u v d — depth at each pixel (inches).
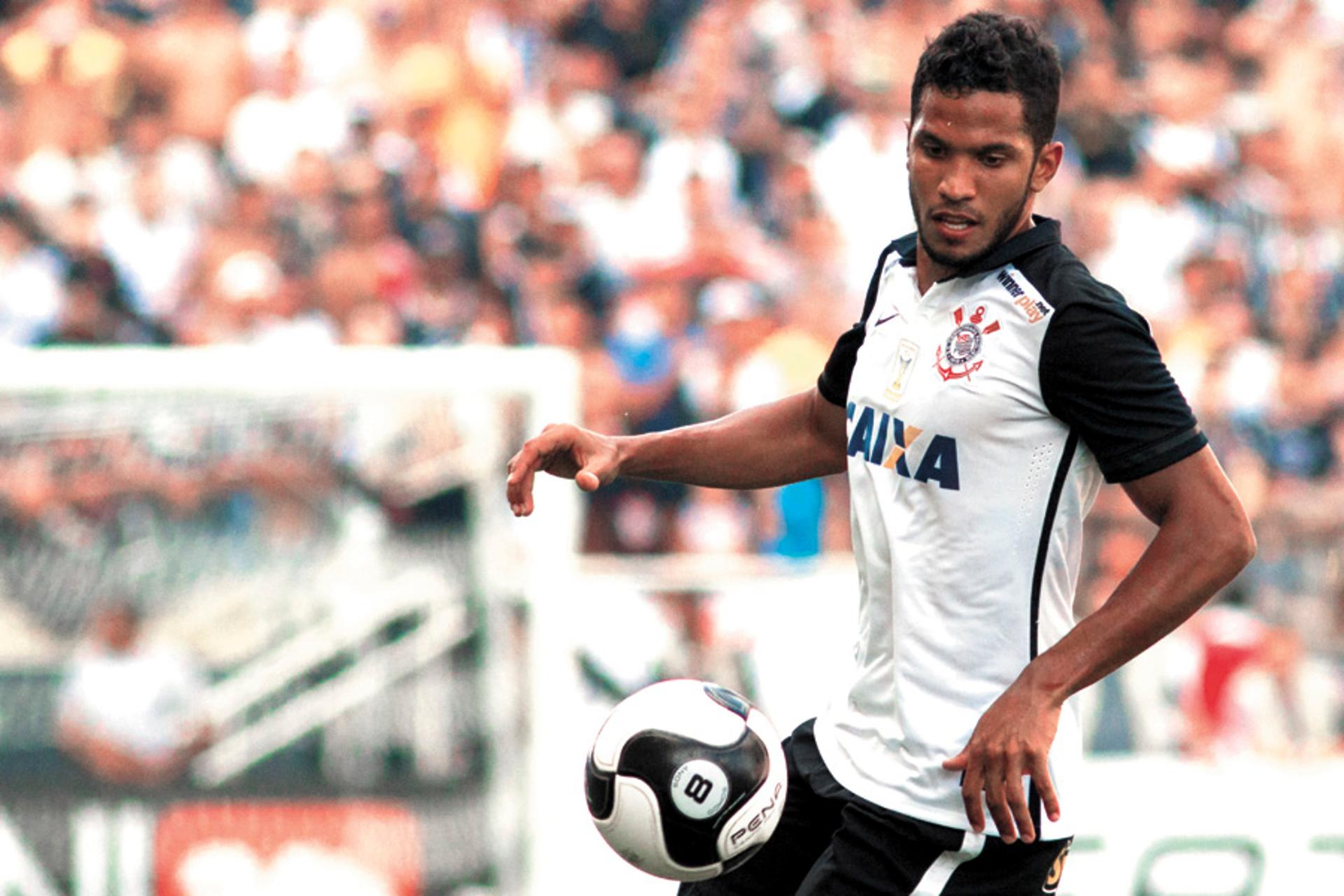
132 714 928.3
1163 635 385.7
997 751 380.5
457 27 1546.5
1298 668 1029.2
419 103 1486.2
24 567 927.0
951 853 414.0
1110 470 392.2
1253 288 1521.9
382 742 943.7
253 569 943.0
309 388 949.2
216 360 945.5
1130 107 1628.9
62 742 923.4
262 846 932.6
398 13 1550.2
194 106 1457.9
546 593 953.5
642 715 446.0
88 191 1366.9
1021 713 381.4
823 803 451.8
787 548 1103.0
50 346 1252.5
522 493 454.3
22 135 1429.6
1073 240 1519.4
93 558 933.2
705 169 1498.5
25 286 1277.1
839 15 1644.9
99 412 936.3
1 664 920.9
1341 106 1723.7
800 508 1103.0
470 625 950.4
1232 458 1293.1
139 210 1349.7
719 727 441.1
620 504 1114.1
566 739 952.3
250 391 946.7
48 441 931.3
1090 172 1594.5
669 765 435.5
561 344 1307.8
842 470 484.4
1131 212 1541.6
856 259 1440.7
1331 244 1593.3
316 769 938.1
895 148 1557.6
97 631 930.7
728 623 976.3
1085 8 1692.9
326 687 942.4
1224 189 1596.9
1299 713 1024.9
